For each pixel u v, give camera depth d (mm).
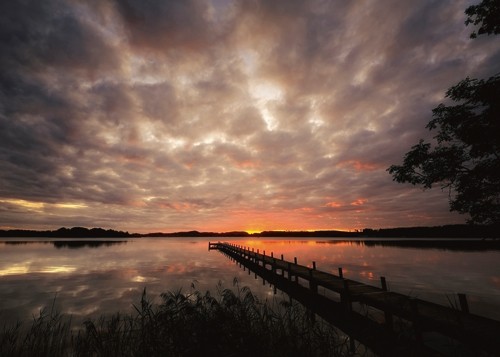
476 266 29844
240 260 34875
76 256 45000
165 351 5434
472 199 6840
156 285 18750
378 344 7266
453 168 7102
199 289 17125
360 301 10117
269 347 5426
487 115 6230
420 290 16938
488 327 6578
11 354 6402
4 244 95375
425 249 66438
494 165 6395
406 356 6629
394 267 28938
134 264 32875
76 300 14672
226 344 5258
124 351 6172
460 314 7586
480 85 6348
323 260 37469
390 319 8336
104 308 12953
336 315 10820
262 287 18781
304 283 20781
